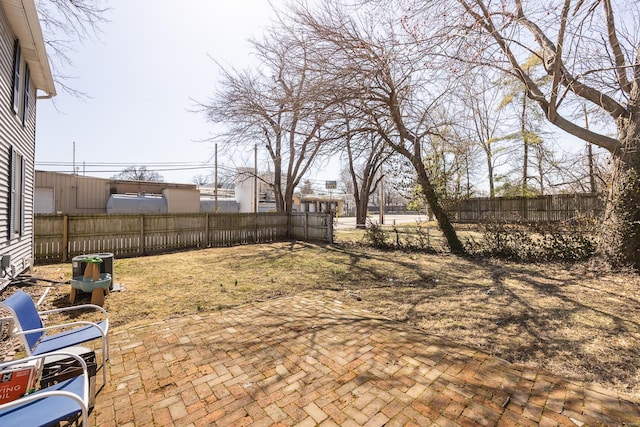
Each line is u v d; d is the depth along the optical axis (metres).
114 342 3.42
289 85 8.25
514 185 19.78
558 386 2.53
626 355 3.03
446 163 14.35
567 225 7.89
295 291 5.54
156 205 22.12
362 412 2.25
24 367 2.07
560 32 4.64
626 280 5.89
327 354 3.12
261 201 31.48
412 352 3.14
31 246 7.61
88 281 4.70
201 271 7.37
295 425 2.13
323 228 13.58
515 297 4.98
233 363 2.96
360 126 9.26
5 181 5.30
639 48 4.75
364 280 6.36
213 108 12.28
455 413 2.22
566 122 6.39
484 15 4.66
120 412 2.28
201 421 2.18
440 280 6.25
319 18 6.78
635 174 6.29
